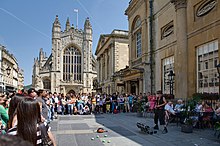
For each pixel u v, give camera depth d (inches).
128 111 913.5
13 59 2901.1
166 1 802.2
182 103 516.7
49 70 3102.9
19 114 108.5
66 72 3120.1
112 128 462.3
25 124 107.4
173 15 750.5
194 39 615.5
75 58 3161.9
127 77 1140.5
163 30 829.8
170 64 778.2
